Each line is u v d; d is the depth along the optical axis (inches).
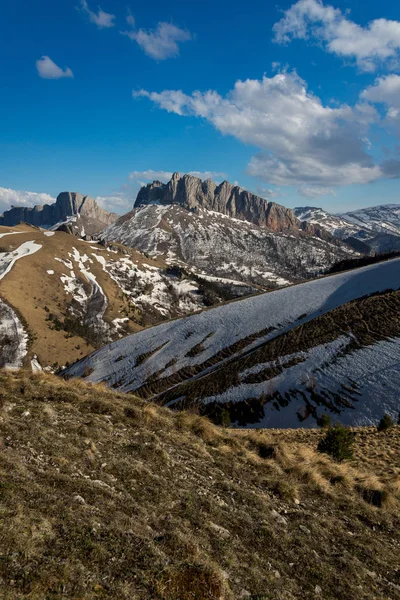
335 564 259.9
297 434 983.0
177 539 218.8
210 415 2095.2
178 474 330.0
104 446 336.5
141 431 406.0
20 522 186.4
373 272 3661.4
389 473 563.8
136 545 202.7
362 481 448.1
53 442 308.7
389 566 277.3
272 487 366.3
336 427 643.5
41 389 456.1
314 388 1940.2
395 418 1536.7
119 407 460.4
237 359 2842.0
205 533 245.8
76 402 442.3
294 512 326.3
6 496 206.2
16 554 167.0
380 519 359.9
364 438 955.3
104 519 219.9
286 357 2397.9
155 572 184.7
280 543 265.9
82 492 242.2
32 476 241.9
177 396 2532.0
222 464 391.5
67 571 166.9
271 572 228.8
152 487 285.7
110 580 172.2
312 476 416.5
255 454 459.2
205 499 293.3
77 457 296.0
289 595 211.5
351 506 373.4
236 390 2225.6
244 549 244.1
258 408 1979.6
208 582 185.0
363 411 1646.2
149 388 2977.4
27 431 315.3
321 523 317.7
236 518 282.7
